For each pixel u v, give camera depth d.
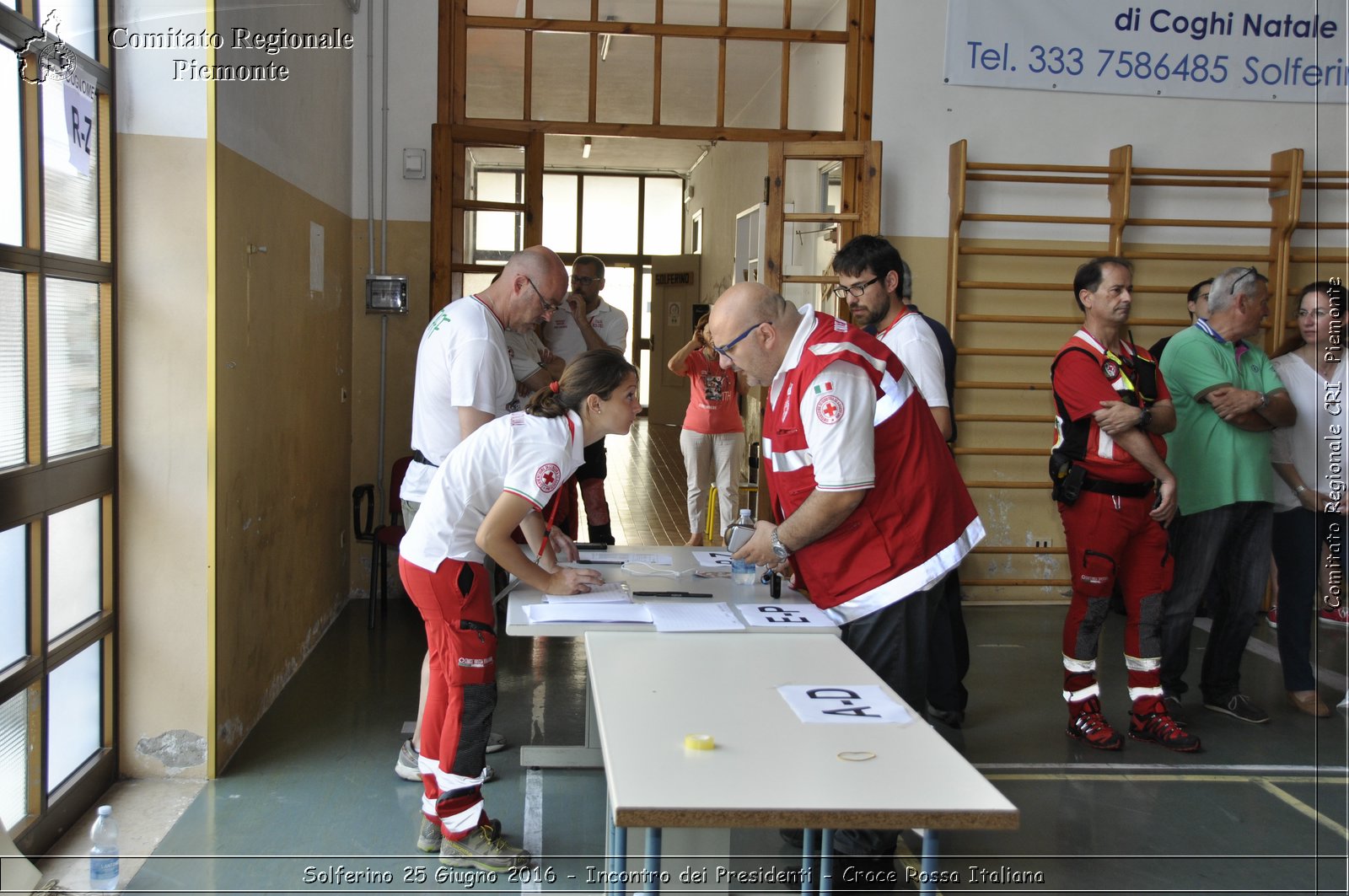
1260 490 3.86
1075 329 5.82
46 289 2.63
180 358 3.06
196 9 2.99
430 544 2.58
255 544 3.58
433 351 3.05
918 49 5.57
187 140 3.02
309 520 4.44
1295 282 5.82
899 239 5.66
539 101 9.70
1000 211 5.70
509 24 5.29
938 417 3.25
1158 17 5.63
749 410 9.17
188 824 2.91
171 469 3.09
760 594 2.69
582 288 5.93
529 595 2.60
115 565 3.07
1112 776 3.43
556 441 2.48
